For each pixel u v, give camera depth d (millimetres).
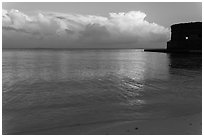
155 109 8711
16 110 8773
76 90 13508
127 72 24422
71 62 42719
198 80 17500
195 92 12438
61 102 10188
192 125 6355
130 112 8320
